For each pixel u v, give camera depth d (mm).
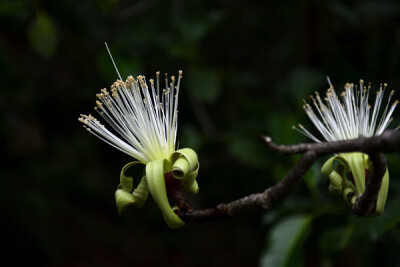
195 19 3553
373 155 1348
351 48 3803
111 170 6043
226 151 3846
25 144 5113
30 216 5062
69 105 4805
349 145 1251
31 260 5074
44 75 4895
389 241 3068
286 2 3883
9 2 3422
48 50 3523
